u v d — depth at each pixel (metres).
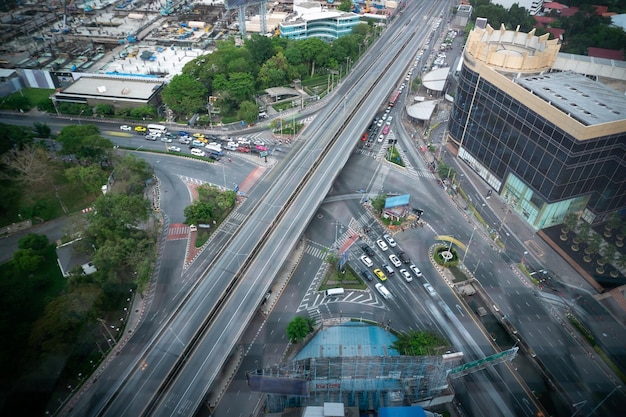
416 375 117.00
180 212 188.88
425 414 110.75
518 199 191.12
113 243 146.12
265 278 148.50
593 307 150.12
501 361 130.62
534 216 182.38
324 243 177.50
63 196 194.12
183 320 134.75
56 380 118.62
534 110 171.12
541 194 175.75
